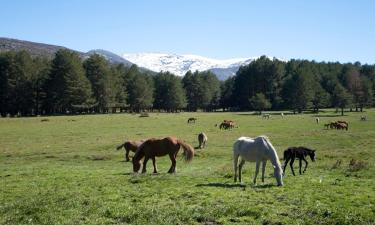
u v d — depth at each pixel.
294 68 182.88
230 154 38.62
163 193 17.66
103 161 35.25
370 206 14.59
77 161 35.28
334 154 36.03
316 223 12.89
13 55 131.25
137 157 25.73
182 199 16.41
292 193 17.12
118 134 58.72
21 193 19.05
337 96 129.00
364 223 12.63
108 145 45.41
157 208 14.82
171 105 163.75
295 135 56.31
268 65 171.12
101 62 141.75
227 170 26.12
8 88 127.12
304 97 137.25
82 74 131.62
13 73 128.62
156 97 169.25
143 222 13.25
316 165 29.16
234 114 130.00
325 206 14.65
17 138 53.78
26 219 13.75
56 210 14.84
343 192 17.19
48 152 40.84
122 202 16.11
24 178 23.94
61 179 23.16
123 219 13.77
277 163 19.48
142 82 155.50
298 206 14.80
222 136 56.50
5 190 19.78
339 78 183.62
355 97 139.62
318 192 17.30
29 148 43.69
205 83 179.88
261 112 140.00
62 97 128.88
